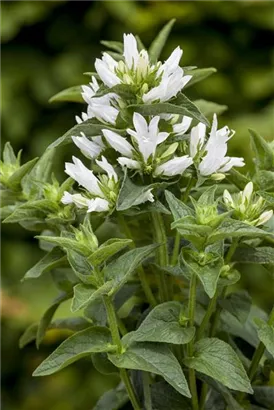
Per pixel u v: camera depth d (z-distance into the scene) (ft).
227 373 2.82
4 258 7.09
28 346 6.88
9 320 6.59
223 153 2.95
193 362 2.85
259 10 7.11
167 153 2.93
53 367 2.83
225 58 7.27
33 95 7.10
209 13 7.09
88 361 6.69
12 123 7.02
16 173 3.21
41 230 3.37
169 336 2.83
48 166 3.36
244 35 7.26
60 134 7.15
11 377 7.02
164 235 3.08
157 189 3.01
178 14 7.00
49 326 3.41
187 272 2.86
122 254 3.07
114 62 2.99
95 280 2.82
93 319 3.14
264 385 3.27
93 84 3.06
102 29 7.17
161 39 3.44
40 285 6.78
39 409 6.82
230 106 7.27
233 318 3.39
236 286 6.56
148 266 3.24
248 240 3.15
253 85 7.18
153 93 2.86
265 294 6.70
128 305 3.83
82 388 6.79
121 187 2.82
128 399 3.27
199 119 2.85
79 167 2.96
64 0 7.00
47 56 7.23
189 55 7.18
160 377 3.27
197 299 3.20
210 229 2.71
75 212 3.12
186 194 3.06
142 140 2.87
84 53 7.20
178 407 3.13
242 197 2.97
